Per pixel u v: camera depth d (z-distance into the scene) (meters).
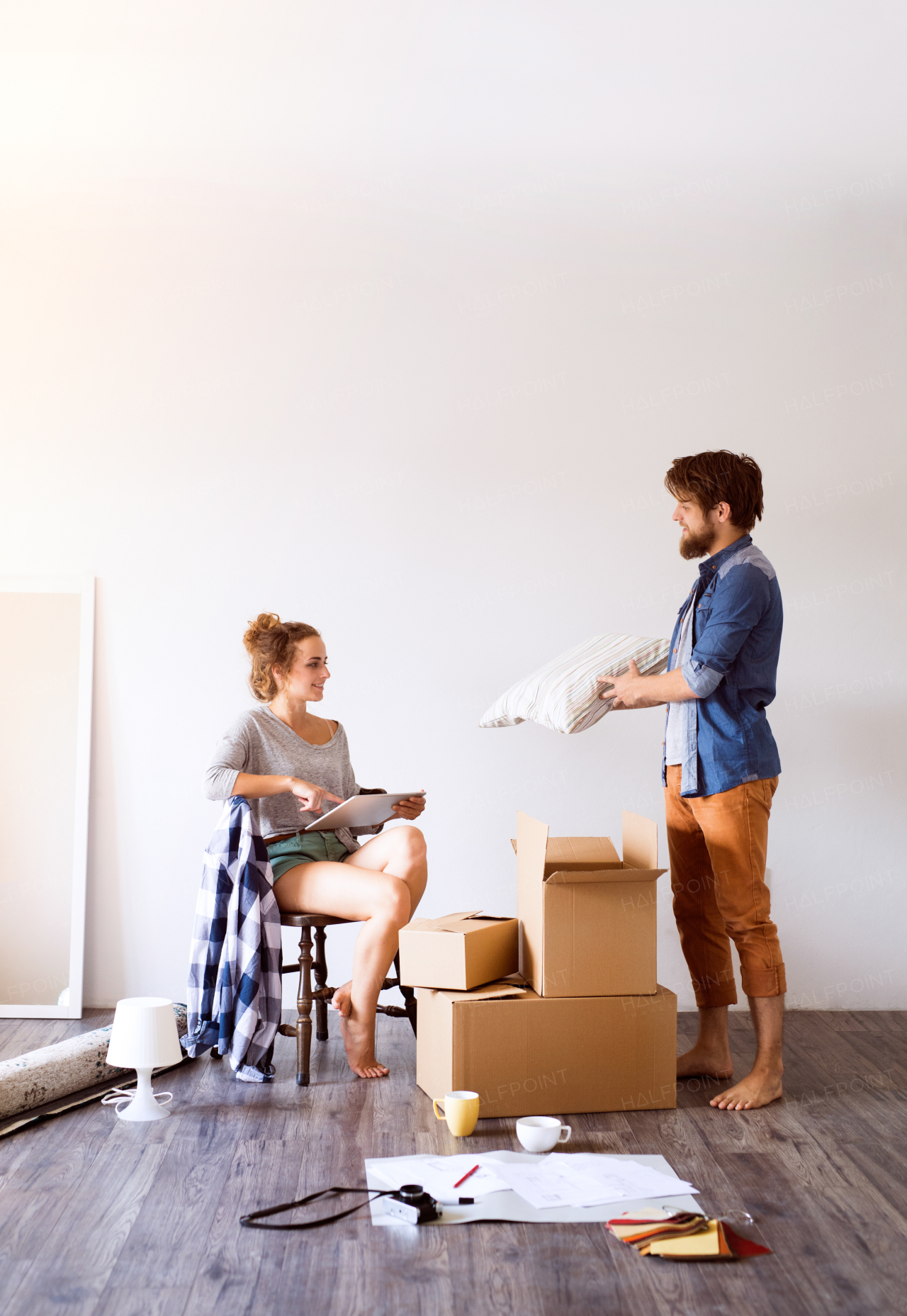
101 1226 1.79
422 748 3.34
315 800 2.56
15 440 3.35
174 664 3.33
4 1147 2.13
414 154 3.17
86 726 3.28
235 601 3.34
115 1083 2.55
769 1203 1.90
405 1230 1.78
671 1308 1.56
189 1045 2.62
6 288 3.37
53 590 3.33
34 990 3.21
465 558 3.37
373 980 2.59
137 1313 1.53
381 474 3.37
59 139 3.07
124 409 3.36
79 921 3.23
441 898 3.32
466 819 3.34
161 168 3.24
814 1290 1.61
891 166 3.25
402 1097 2.45
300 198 3.39
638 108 2.93
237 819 2.63
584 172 3.29
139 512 3.35
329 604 3.35
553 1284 1.62
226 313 3.38
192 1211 1.85
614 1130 2.25
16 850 3.26
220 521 3.35
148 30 2.59
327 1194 1.92
